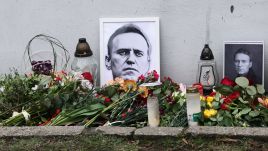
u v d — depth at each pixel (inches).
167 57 220.4
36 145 167.3
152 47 217.5
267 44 212.4
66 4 223.0
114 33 219.6
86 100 191.5
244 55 210.4
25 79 200.8
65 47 225.9
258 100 181.8
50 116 193.0
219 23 214.7
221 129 169.3
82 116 187.5
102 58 220.7
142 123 182.7
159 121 180.4
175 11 216.8
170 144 165.5
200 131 168.2
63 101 191.3
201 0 214.4
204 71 212.1
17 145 168.1
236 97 185.5
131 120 183.9
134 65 219.1
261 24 212.2
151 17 217.5
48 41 226.7
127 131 171.9
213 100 187.5
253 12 211.9
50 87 196.1
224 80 192.2
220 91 189.6
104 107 189.2
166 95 190.4
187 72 219.9
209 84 210.8
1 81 207.0
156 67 217.2
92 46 224.1
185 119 179.8
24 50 228.4
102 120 188.4
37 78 201.0
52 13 224.4
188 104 175.9
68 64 226.2
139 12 219.1
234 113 181.9
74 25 224.1
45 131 175.0
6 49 229.1
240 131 167.5
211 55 211.3
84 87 197.0
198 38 217.2
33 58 228.2
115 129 174.1
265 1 210.5
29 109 190.2
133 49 219.0
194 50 218.1
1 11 226.7
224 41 214.4
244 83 187.6
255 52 209.5
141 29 217.9
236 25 213.8
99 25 221.3
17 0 225.1
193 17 216.1
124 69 219.9
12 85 196.1
